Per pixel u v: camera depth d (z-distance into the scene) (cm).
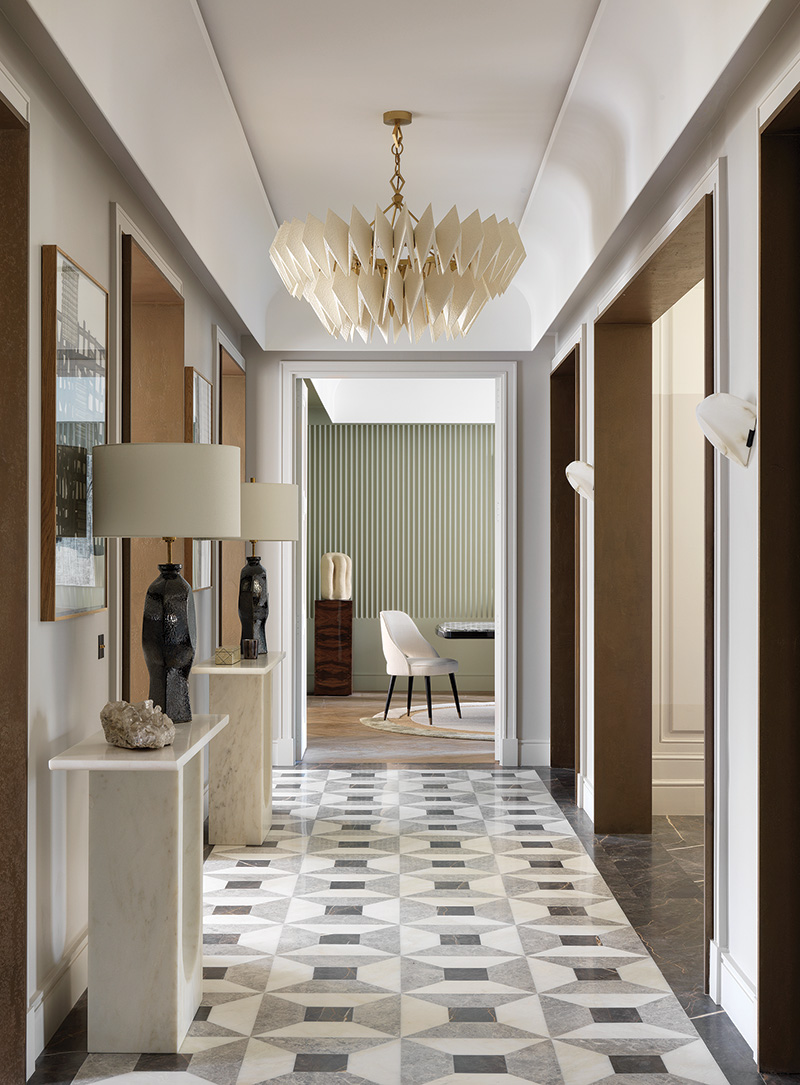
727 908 320
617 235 448
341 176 541
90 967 287
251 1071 276
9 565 271
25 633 271
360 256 371
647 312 500
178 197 436
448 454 1184
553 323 645
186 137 431
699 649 569
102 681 351
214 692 508
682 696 570
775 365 280
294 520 527
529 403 720
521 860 481
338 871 462
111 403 360
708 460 328
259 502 516
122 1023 287
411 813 573
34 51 275
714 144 326
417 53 398
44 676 288
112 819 287
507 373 720
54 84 296
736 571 309
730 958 314
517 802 601
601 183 468
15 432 271
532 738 718
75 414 312
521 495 720
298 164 522
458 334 425
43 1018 286
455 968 350
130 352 378
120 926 287
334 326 415
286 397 719
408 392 1109
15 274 272
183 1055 285
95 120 324
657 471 568
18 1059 267
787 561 282
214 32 379
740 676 306
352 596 1180
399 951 365
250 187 536
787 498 281
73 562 310
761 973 280
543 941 376
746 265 298
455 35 382
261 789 508
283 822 553
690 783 570
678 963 356
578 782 589
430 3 358
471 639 1098
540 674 718
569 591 711
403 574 1184
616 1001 324
